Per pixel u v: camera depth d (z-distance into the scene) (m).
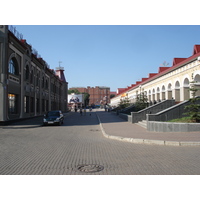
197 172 5.36
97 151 8.07
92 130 15.73
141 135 11.17
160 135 10.94
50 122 19.33
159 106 19.23
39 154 7.56
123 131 13.26
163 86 25.33
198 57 16.14
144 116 19.20
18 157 7.07
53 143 10.00
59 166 5.96
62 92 57.38
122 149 8.40
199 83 17.64
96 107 121.75
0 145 9.38
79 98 94.69
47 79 36.94
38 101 30.95
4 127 17.12
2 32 18.31
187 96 19.62
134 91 41.50
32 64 27.02
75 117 34.41
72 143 9.99
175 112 14.49
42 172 5.41
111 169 5.65
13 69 21.28
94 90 126.19
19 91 22.34
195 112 12.66
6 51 18.61
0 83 18.31
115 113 37.31
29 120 23.94
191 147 8.62
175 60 23.97
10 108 20.42
